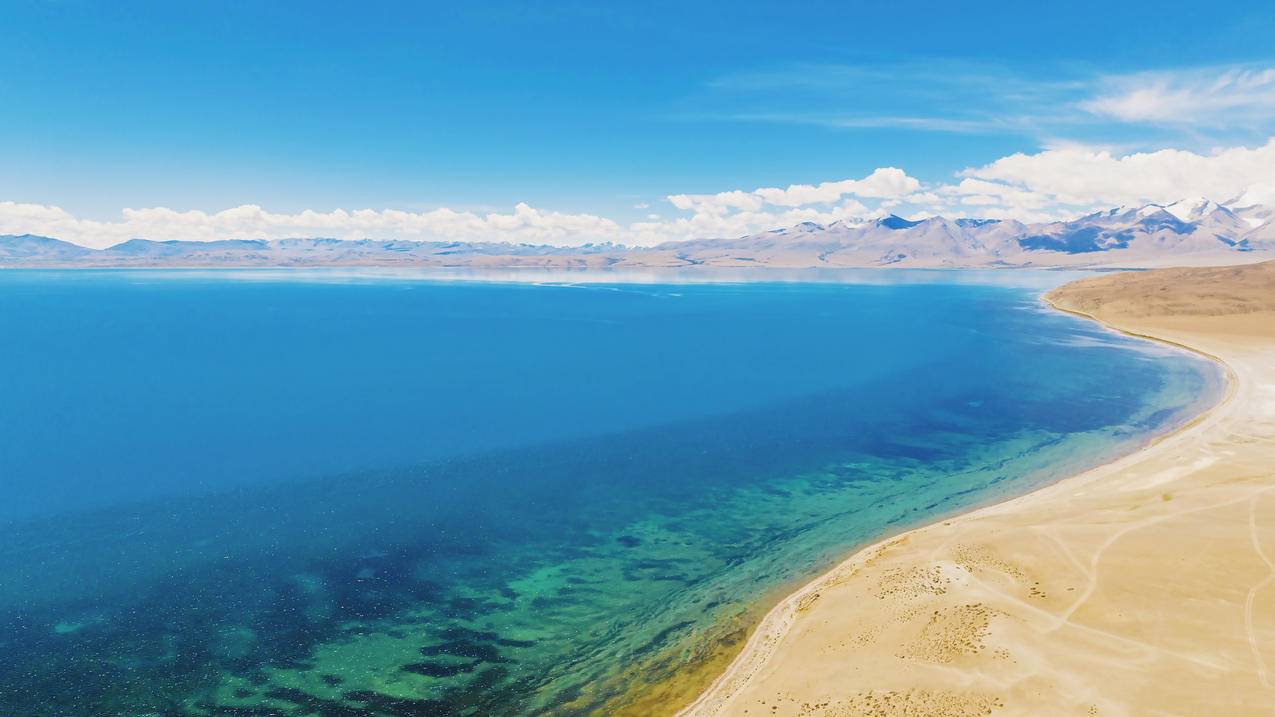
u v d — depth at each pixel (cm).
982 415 9362
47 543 5338
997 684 3141
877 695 3194
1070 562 4188
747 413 9788
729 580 4775
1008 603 3806
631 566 5028
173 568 4931
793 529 5653
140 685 3625
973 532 4938
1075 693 3036
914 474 6962
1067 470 6800
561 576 4869
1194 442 7219
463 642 4056
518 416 9706
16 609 4341
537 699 3550
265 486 6700
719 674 3659
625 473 7100
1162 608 3606
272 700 3531
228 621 4238
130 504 6191
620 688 3609
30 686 3603
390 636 4106
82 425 9238
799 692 3334
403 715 3444
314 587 4675
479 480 6888
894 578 4322
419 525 5744
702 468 7262
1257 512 4703
